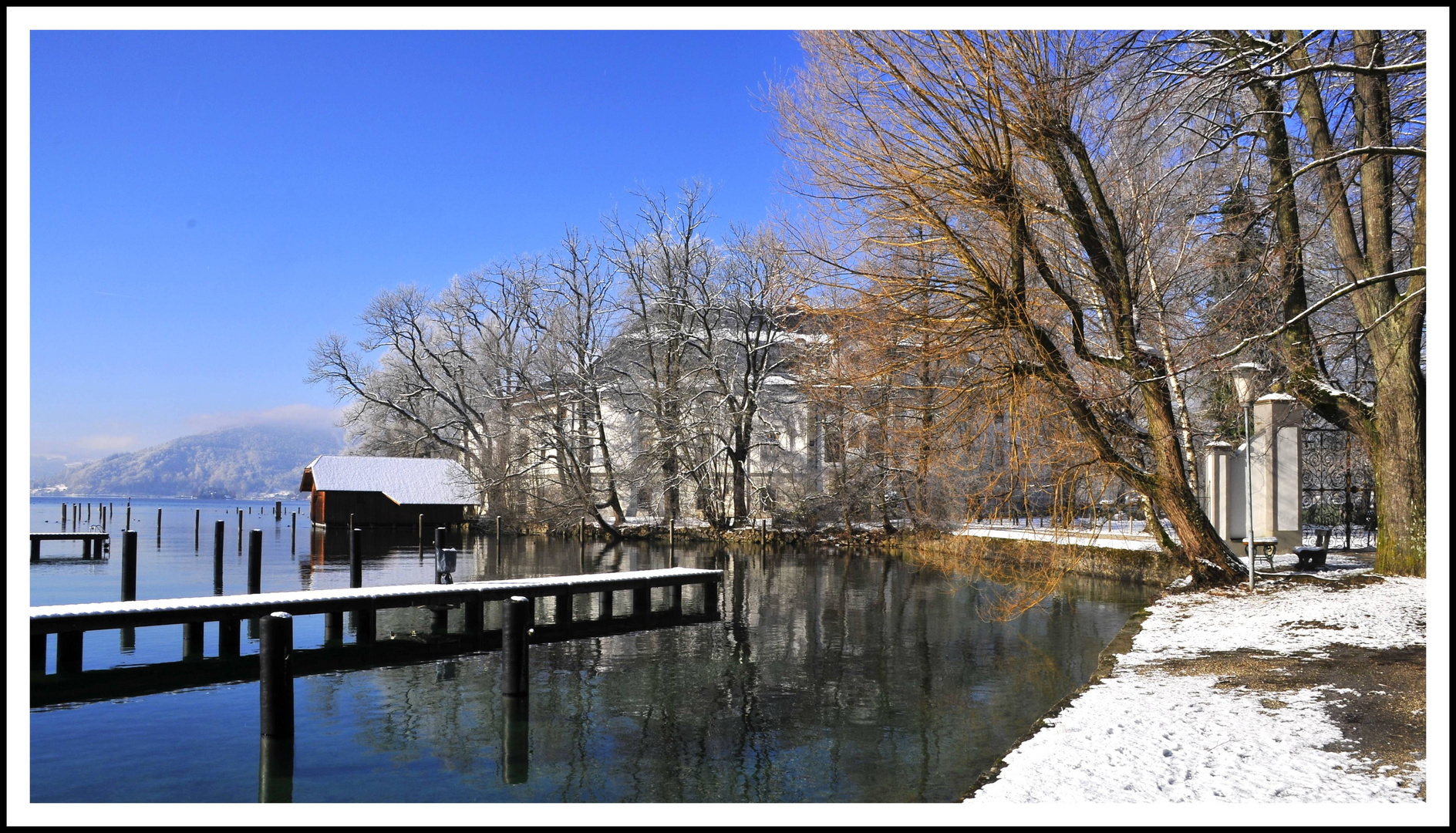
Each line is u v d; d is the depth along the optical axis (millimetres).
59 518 68062
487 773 8938
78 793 8367
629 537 44625
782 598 22281
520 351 51844
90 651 14984
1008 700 11539
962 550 26859
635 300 45438
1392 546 16547
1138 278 17438
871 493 35500
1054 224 16141
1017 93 14094
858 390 16109
